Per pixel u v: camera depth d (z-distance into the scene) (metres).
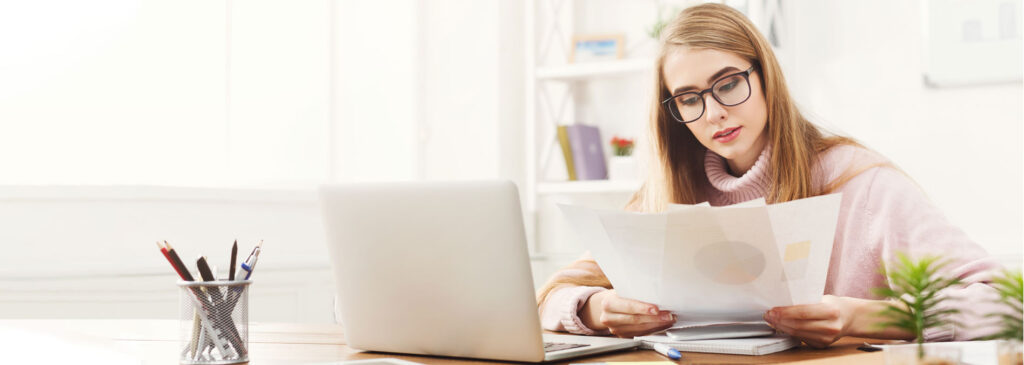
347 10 3.46
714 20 1.68
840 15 2.93
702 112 1.68
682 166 1.82
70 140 2.91
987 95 2.72
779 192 1.69
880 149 2.87
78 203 2.64
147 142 3.04
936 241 1.53
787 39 2.92
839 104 2.93
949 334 1.23
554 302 1.54
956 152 2.76
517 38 3.53
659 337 1.32
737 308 1.25
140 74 3.04
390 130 3.47
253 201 2.95
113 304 2.67
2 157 2.79
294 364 1.17
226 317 1.19
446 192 1.14
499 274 1.12
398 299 1.23
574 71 3.24
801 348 1.25
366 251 1.24
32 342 1.47
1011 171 2.69
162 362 1.22
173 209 2.79
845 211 1.67
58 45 2.91
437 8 3.54
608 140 3.34
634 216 1.21
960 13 2.74
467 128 3.48
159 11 3.08
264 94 3.29
